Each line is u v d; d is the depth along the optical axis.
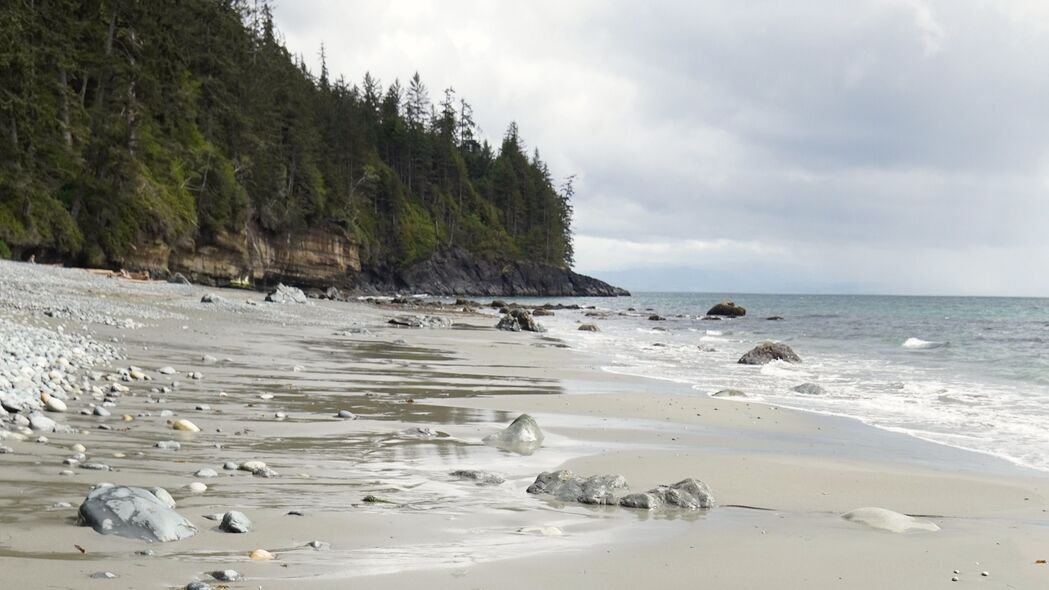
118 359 15.16
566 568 4.95
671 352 29.95
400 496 6.78
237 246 74.31
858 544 5.92
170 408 10.61
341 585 4.29
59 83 54.53
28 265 39.81
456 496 6.92
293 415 11.02
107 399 10.63
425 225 127.88
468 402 13.85
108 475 6.56
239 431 9.45
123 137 58.16
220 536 5.12
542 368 21.62
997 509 7.41
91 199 54.84
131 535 4.83
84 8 60.09
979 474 9.03
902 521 6.60
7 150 48.44
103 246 55.53
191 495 6.18
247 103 86.94
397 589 4.30
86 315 21.84
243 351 19.53
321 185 97.19
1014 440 11.52
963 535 6.32
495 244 136.38
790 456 9.87
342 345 24.56
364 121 133.38
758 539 5.97
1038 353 28.64
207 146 73.75
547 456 9.30
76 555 4.42
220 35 84.88
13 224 47.16
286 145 93.06
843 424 12.93
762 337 40.91
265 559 4.69
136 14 63.19
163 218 61.44
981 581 5.10
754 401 15.91
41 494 5.72
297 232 90.44
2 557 4.29
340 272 97.00
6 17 49.22
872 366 24.59
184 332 22.08
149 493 5.33
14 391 9.46
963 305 106.19
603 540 5.73
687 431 11.77
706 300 139.50
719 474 8.55
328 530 5.47
